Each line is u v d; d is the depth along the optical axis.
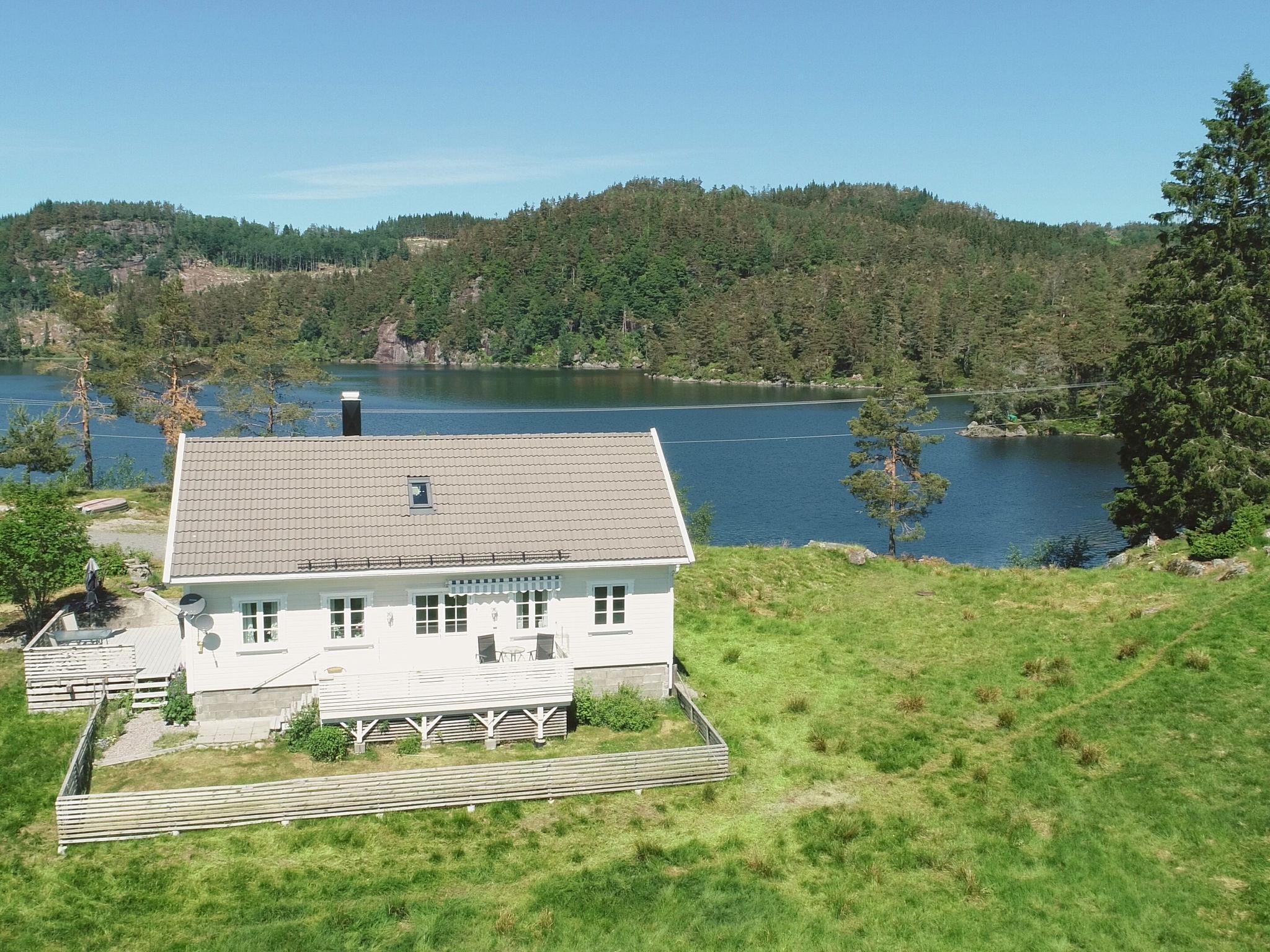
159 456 92.44
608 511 28.39
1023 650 30.94
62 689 26.91
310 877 19.23
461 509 27.56
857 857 20.05
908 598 38.16
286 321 71.38
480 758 24.25
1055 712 26.16
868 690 29.05
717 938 17.61
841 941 17.50
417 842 20.61
